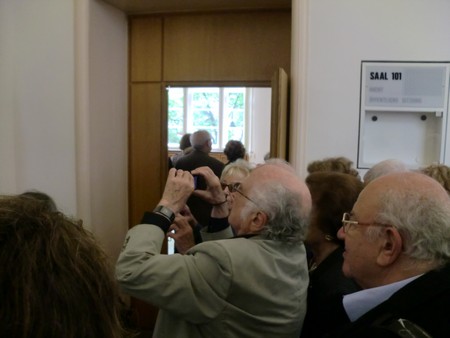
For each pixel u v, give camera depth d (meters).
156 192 3.08
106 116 2.82
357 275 0.84
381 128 2.34
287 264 1.05
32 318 0.40
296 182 1.11
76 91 2.57
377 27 2.25
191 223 1.61
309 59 2.30
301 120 2.32
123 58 3.00
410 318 0.66
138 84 3.05
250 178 1.13
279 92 2.07
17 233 0.44
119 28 2.93
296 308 1.06
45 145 2.63
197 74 2.96
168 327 1.11
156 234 1.11
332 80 2.29
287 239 1.07
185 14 2.93
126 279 1.02
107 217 2.87
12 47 2.62
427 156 2.33
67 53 2.57
